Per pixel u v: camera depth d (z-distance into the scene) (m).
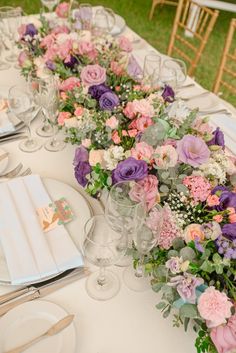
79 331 0.86
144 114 1.12
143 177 0.93
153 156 0.98
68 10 1.85
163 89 1.41
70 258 0.94
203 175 0.99
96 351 0.83
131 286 0.94
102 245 0.90
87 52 1.46
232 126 1.47
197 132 1.11
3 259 0.95
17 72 1.72
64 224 1.04
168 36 3.93
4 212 1.03
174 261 0.80
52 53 1.48
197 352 0.79
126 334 0.86
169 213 0.91
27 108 1.28
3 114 1.41
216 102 1.61
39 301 0.88
